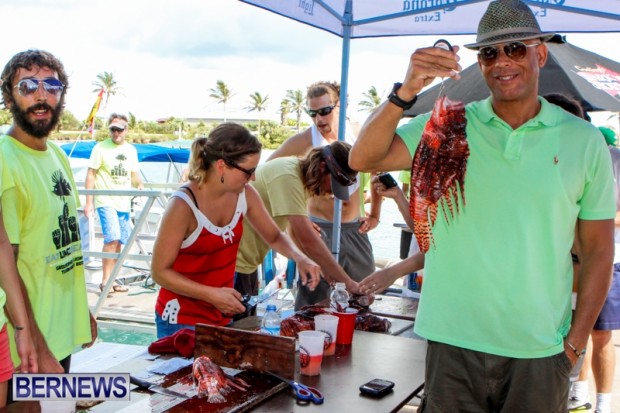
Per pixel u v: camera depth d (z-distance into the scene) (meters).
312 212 4.04
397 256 7.90
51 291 2.38
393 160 2.04
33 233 2.30
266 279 4.70
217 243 2.74
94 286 6.91
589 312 1.97
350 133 4.97
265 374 2.13
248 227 3.38
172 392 1.98
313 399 1.97
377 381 2.13
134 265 7.56
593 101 4.66
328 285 3.58
